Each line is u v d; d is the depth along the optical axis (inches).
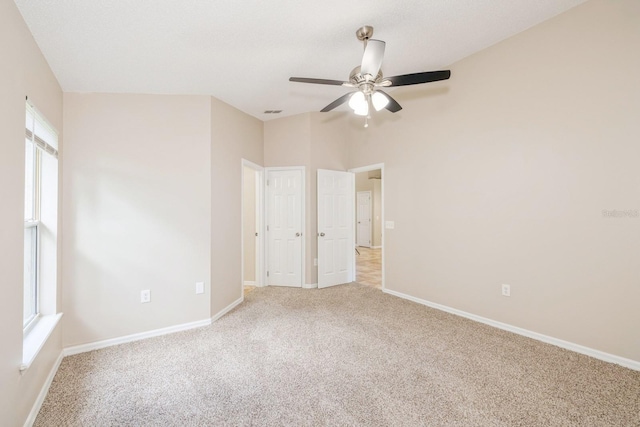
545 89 98.7
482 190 118.1
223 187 136.8
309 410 68.4
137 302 111.6
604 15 85.5
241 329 117.0
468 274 124.3
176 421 65.7
